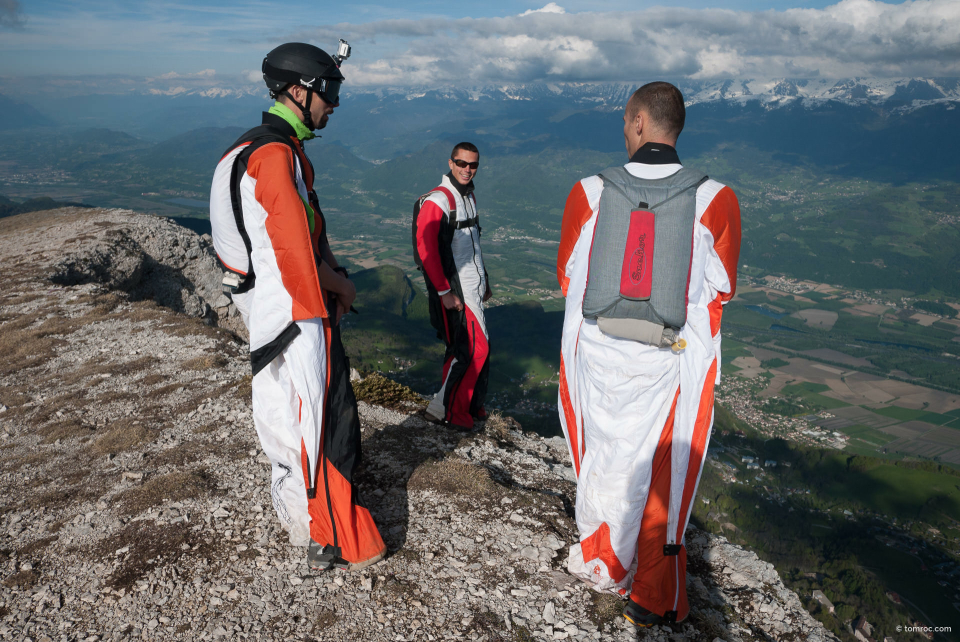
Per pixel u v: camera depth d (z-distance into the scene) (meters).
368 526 2.84
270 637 2.44
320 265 2.49
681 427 2.54
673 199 2.31
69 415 5.68
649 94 2.48
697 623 2.65
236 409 5.46
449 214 4.75
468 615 2.58
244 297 2.54
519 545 3.16
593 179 2.54
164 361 7.45
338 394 2.67
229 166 2.34
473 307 5.06
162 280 17.88
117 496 3.79
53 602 2.74
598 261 2.38
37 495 3.96
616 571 2.70
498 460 4.74
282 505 2.86
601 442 2.58
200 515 3.45
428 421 5.38
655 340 2.32
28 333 8.66
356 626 2.50
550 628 2.54
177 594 2.74
